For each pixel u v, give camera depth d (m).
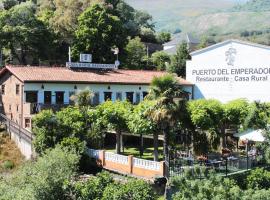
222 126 38.25
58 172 24.78
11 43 71.00
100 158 34.78
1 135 44.94
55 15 82.12
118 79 52.25
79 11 82.75
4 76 51.12
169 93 31.17
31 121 40.09
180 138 37.69
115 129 36.47
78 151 34.28
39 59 76.12
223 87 53.91
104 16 72.62
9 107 49.75
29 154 38.50
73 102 45.88
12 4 97.44
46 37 73.81
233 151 39.28
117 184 24.75
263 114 36.25
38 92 45.84
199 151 35.09
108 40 72.62
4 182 24.69
